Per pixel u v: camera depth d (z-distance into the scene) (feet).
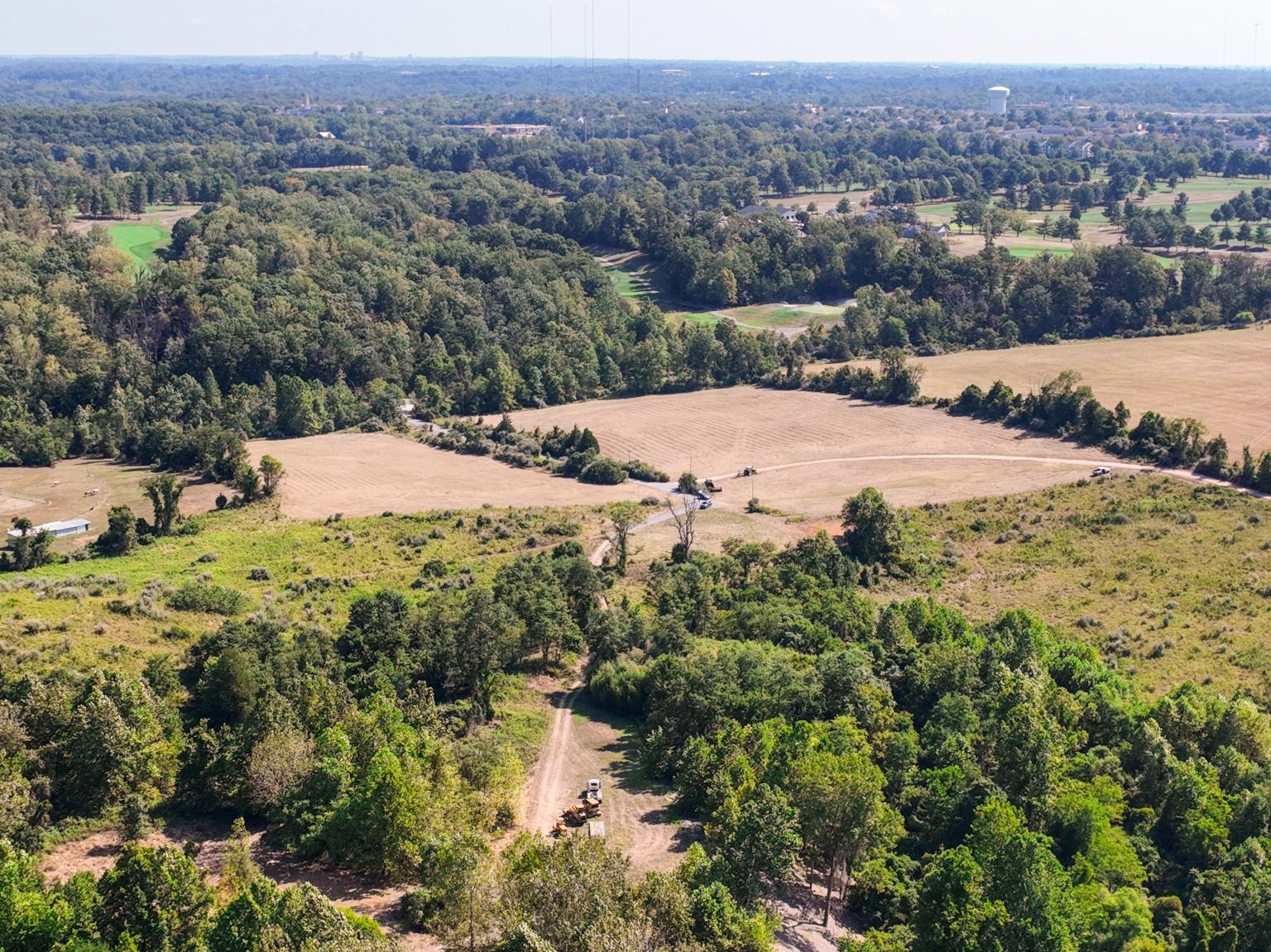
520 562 441.68
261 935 185.78
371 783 240.32
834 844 247.50
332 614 406.00
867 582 474.49
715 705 308.60
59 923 192.44
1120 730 318.86
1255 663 395.96
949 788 279.90
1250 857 267.59
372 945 187.32
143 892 200.64
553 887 204.23
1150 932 233.96
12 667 317.83
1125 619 441.27
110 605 382.01
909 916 236.84
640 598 442.91
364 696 320.70
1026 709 298.35
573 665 383.86
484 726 325.21
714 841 253.44
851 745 277.85
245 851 227.81
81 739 266.77
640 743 319.68
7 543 497.05
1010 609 429.79
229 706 308.60
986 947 207.72
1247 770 304.30
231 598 402.93
